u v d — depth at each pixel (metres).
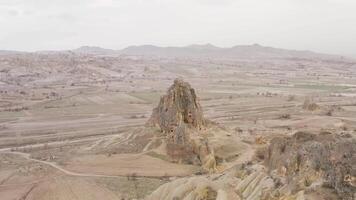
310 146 57.16
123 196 80.88
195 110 117.31
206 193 61.06
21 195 83.88
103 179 92.31
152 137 114.44
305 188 49.00
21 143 137.38
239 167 72.69
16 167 105.12
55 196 82.44
